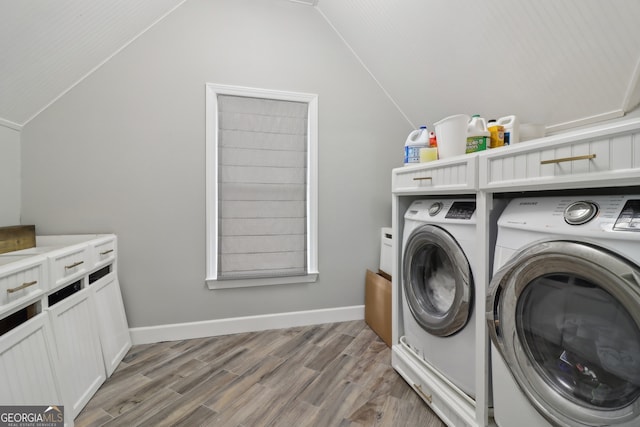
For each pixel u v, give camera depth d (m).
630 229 0.70
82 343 1.47
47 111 1.87
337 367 1.77
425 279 1.58
